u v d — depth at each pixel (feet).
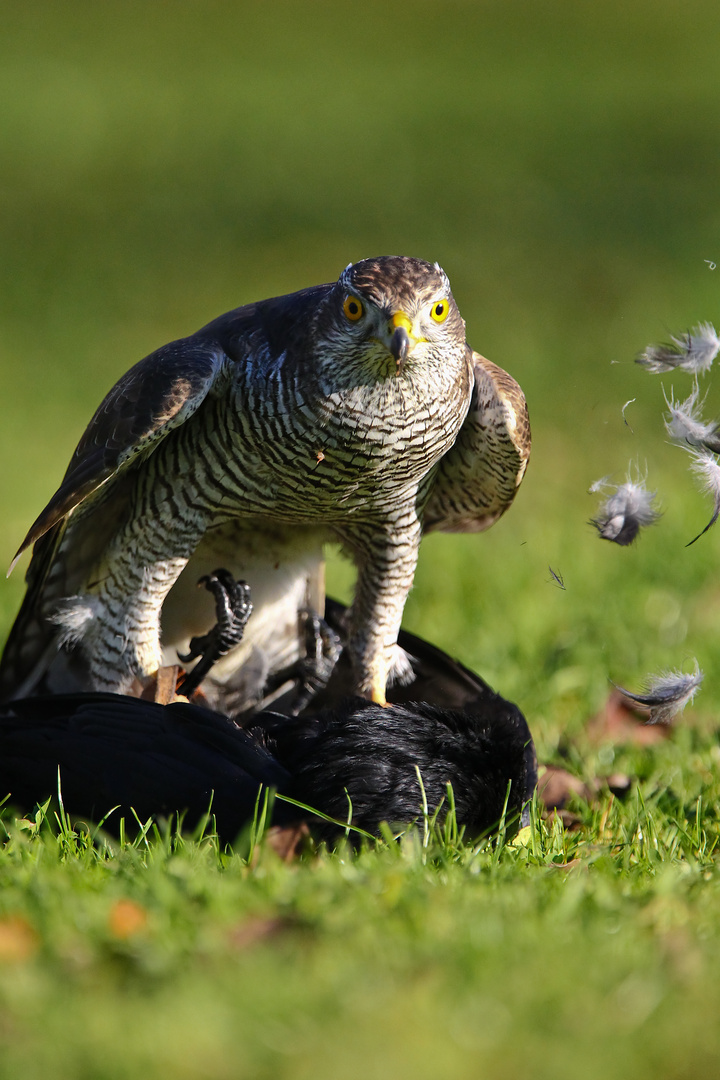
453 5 317.22
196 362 28.45
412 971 18.22
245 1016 17.13
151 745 26.61
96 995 17.99
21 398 80.89
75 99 195.62
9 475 66.28
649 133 158.51
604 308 96.37
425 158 148.77
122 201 133.59
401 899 20.43
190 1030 16.84
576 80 208.85
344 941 18.98
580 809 29.14
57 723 27.32
